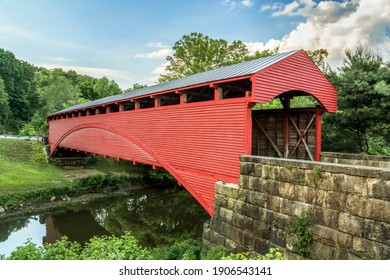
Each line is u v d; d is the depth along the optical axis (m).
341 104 15.73
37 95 59.31
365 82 14.70
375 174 5.40
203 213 21.83
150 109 14.02
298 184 6.94
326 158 11.75
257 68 9.46
